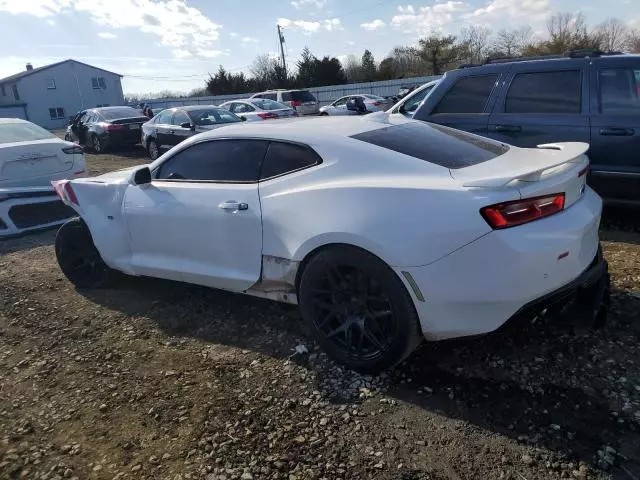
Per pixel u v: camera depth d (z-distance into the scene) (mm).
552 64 5438
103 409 2891
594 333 3301
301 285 3162
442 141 3410
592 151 5156
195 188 3730
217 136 3736
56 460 2523
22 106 52062
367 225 2818
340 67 46875
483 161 3148
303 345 3418
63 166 7371
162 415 2805
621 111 5023
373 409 2742
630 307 3596
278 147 3410
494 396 2773
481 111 5793
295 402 2840
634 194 5035
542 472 2254
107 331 3830
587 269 2922
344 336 3111
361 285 2961
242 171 3539
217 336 3641
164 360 3371
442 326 2775
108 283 4625
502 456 2359
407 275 2734
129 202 4102
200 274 3758
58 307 4328
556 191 2740
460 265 2633
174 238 3850
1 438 2713
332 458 2418
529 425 2541
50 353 3566
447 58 48625
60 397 3043
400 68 52906
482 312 2684
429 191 2730
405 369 3066
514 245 2561
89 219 4422
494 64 5812
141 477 2375
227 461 2438
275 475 2338
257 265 3424
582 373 2906
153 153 14273
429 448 2441
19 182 6895
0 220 6617
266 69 51688
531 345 3215
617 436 2426
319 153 3225
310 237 3049
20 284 4930
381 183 2900
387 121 3652
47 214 7008
